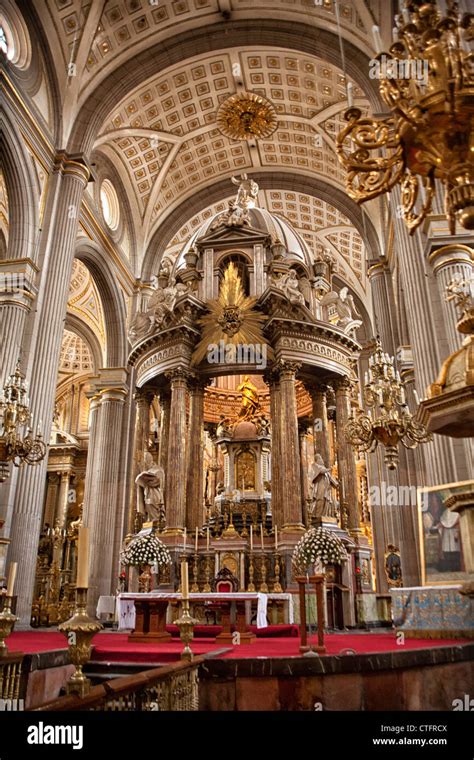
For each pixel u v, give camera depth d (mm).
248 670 5215
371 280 19766
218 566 12750
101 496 18688
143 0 16266
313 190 23031
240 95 20469
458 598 8508
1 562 11109
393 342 18547
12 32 14359
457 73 4020
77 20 15594
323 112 20125
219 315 15062
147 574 10859
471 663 6422
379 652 5672
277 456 14109
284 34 17312
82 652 2928
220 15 17344
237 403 20797
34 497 12305
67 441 28016
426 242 11055
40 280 13812
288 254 16781
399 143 4543
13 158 13523
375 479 19594
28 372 12914
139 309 21344
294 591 11945
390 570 16281
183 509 13562
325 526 13195
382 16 15023
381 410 7820
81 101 16344
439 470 9969
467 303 5035
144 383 15773
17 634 10445
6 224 17859
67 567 25109
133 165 21078
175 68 18641
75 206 15141
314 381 15984
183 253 18344
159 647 7523
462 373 4383
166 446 15938
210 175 23312
